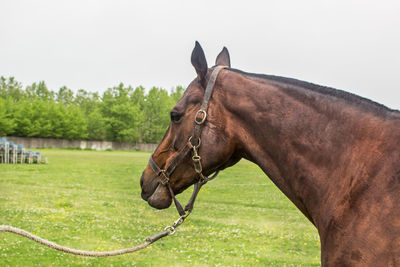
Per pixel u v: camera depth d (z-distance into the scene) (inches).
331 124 81.3
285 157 84.9
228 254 262.5
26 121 2891.2
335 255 73.1
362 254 68.3
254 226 350.3
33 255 245.4
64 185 633.0
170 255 257.6
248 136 89.4
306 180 81.7
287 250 274.7
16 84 4072.3
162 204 98.1
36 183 646.5
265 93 88.9
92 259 243.0
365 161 74.3
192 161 93.4
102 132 3351.4
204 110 90.9
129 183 689.6
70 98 4510.3
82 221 352.5
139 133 3715.6
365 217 70.1
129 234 311.6
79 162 1269.7
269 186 669.9
